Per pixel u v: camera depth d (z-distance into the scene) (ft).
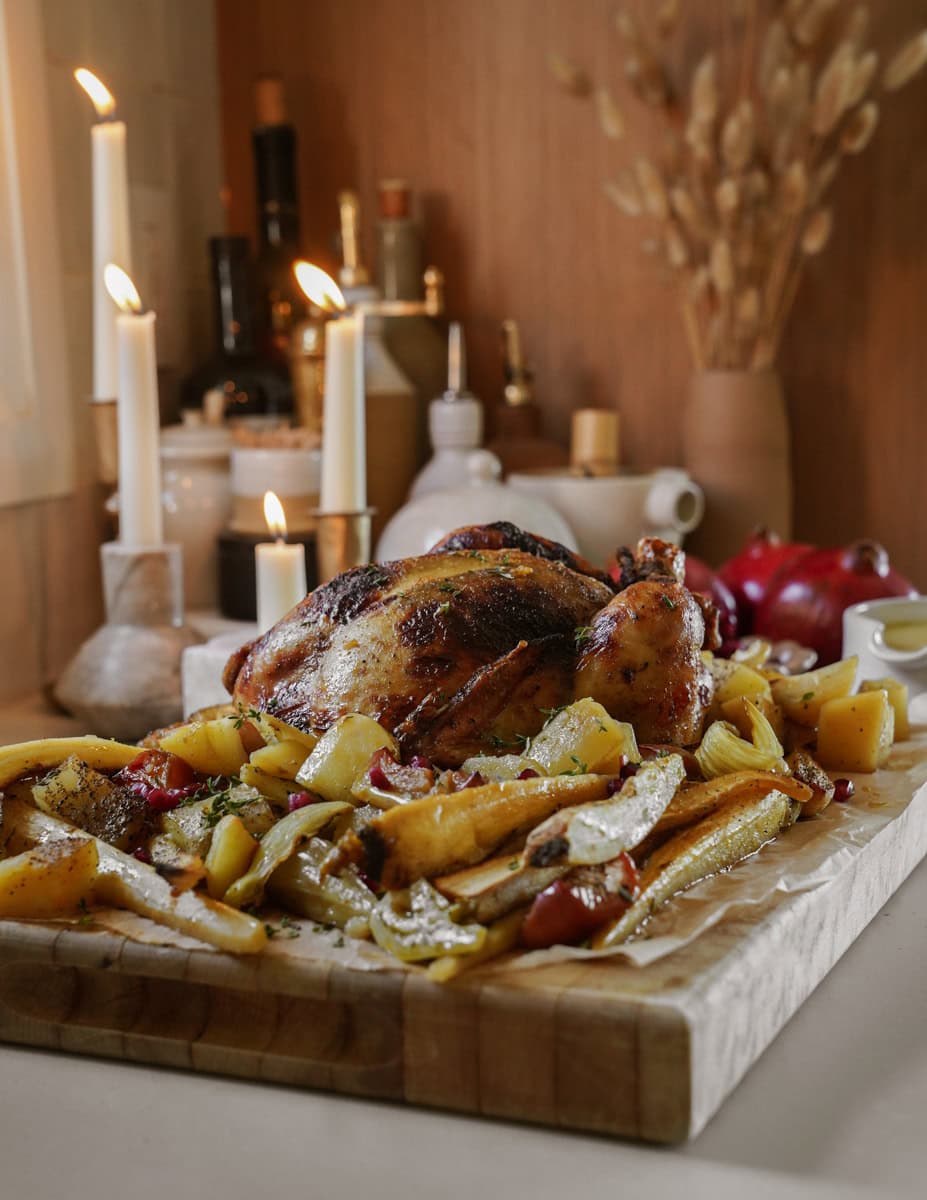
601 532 5.39
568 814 3.10
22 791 3.46
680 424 5.94
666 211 5.44
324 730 3.48
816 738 3.85
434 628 3.48
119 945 3.15
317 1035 3.09
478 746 3.44
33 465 5.10
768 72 5.37
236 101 6.14
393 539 5.05
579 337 6.00
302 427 5.47
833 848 3.43
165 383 5.79
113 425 4.93
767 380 5.62
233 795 3.39
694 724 3.56
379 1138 2.98
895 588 4.79
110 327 4.94
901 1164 2.92
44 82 5.10
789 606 4.83
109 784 3.42
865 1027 3.21
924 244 5.66
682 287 5.63
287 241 5.81
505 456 5.73
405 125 6.06
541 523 5.03
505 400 5.84
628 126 5.82
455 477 5.52
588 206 5.91
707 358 5.68
